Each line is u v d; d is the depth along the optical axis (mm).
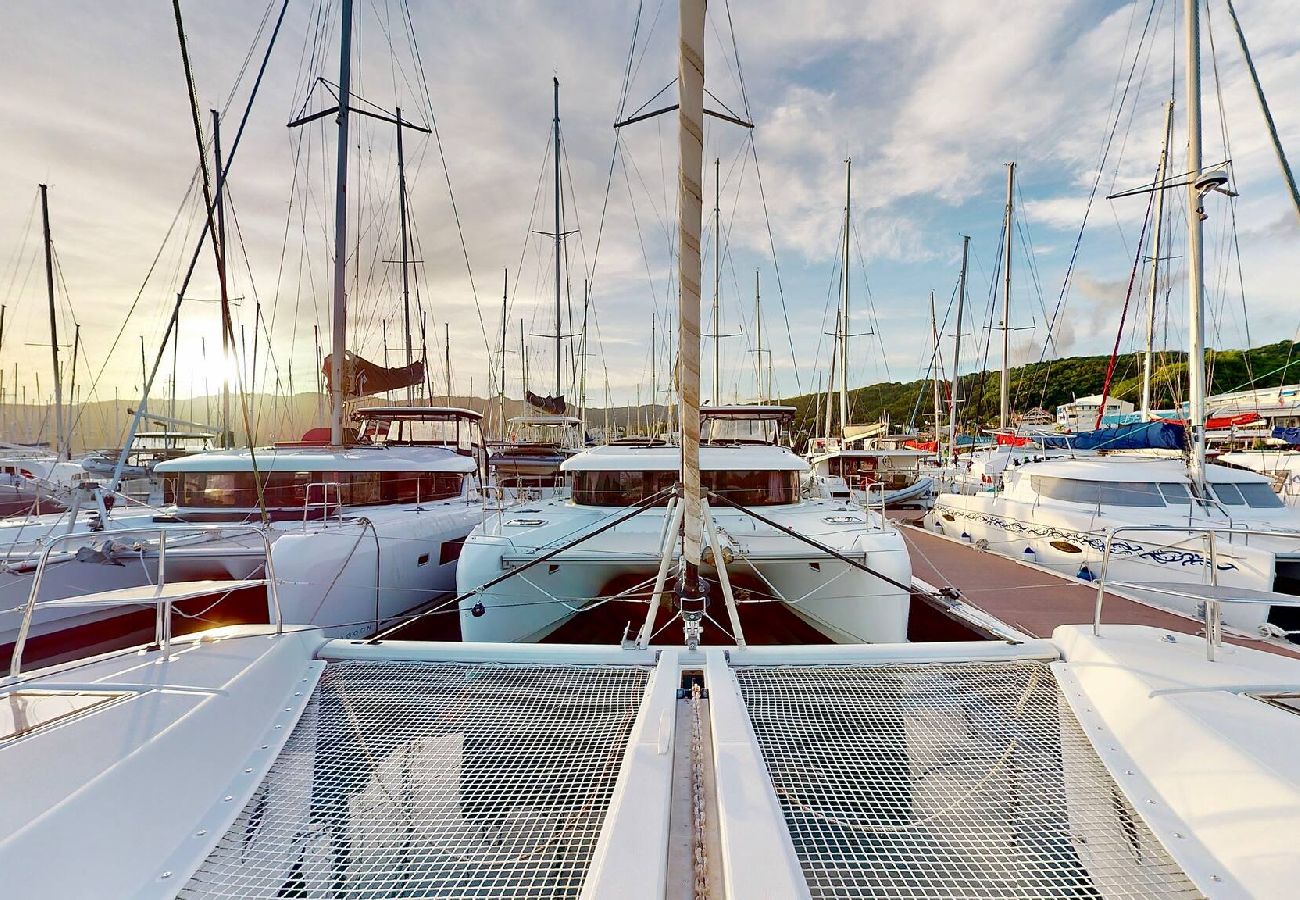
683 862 1531
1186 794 1707
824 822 1755
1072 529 7965
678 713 2197
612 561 5027
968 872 1601
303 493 6719
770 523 3178
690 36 2027
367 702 2285
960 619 5547
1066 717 2205
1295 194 5949
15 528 5656
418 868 1626
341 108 7535
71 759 1698
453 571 7312
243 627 2633
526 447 13320
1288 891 1347
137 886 1454
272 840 1670
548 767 1947
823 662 2549
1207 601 2285
